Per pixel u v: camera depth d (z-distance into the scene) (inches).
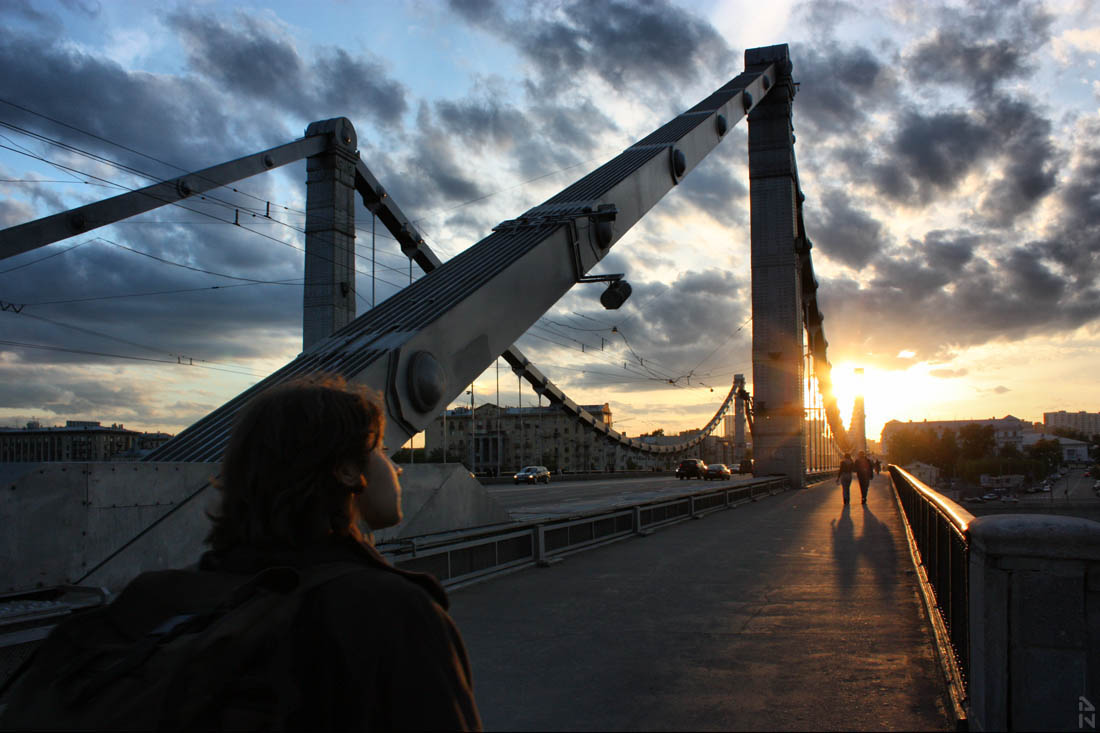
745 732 149.6
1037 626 120.0
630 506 523.8
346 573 40.9
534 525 382.3
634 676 189.3
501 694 175.8
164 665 37.5
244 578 42.9
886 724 153.5
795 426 1485.0
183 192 798.5
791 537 511.2
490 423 4183.1
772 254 1534.2
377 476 49.3
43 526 177.9
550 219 496.1
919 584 310.7
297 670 37.8
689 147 855.7
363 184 1077.8
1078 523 120.2
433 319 350.3
